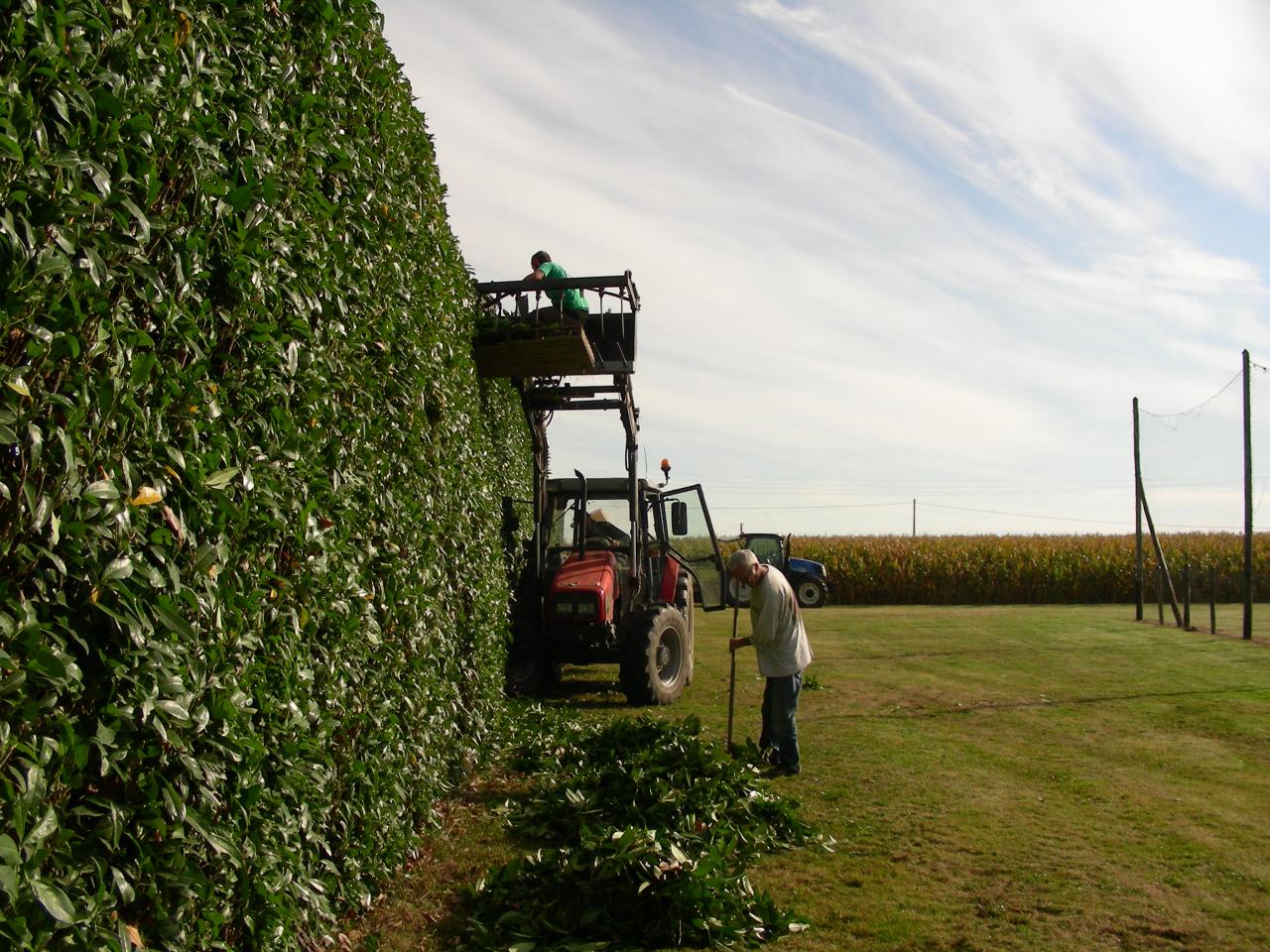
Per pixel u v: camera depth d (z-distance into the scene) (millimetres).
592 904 4590
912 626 19984
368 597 4324
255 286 3037
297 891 3430
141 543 2363
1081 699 10531
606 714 10062
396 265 4949
